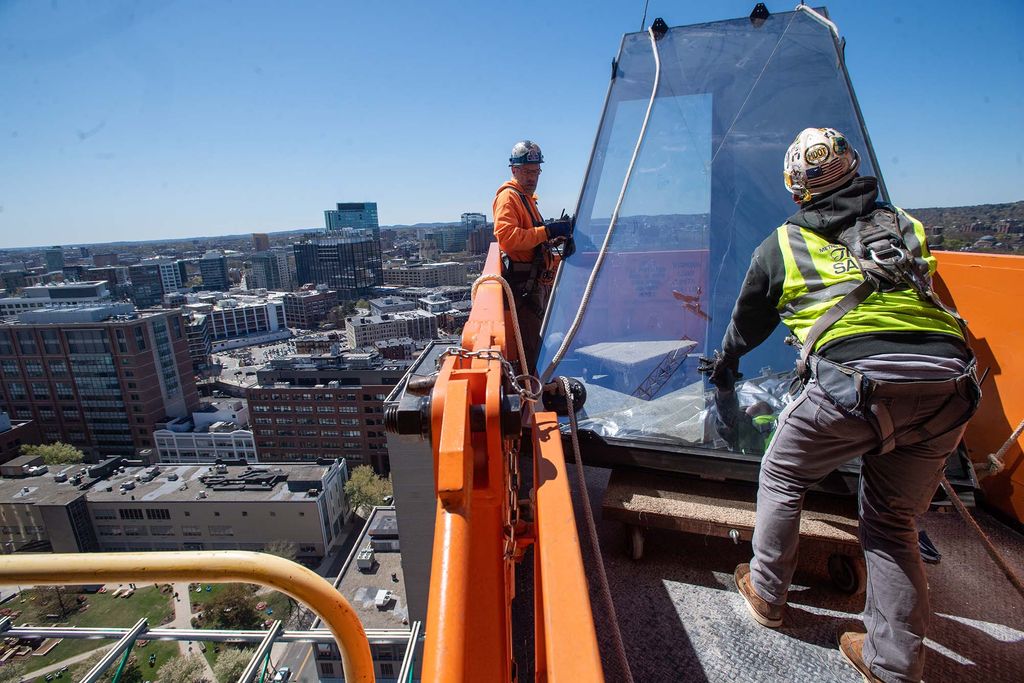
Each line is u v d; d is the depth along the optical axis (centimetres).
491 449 136
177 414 9431
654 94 317
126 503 5297
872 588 181
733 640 210
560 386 228
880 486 180
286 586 119
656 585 238
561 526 144
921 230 180
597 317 312
